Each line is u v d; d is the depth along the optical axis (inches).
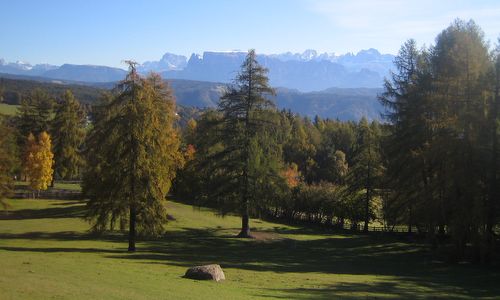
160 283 735.1
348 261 1321.4
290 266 1184.8
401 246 1630.2
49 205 2356.1
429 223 1333.7
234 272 997.8
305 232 2133.4
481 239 1194.0
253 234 1747.0
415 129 1428.4
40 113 3134.8
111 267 909.8
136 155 1234.0
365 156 2142.0
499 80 1212.5
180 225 1902.1
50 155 2637.8
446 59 1369.3
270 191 1657.2
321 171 4303.6
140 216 1286.9
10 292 551.5
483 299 825.5
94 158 1374.3
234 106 1678.2
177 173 2714.1
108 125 1253.7
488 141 1189.1
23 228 1708.9
